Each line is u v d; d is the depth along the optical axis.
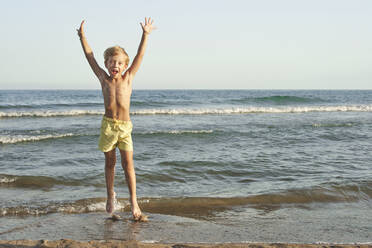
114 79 3.53
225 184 5.46
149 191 5.01
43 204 4.34
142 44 3.59
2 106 23.33
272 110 21.88
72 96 51.00
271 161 6.96
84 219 3.86
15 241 2.90
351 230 3.63
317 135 10.57
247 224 3.81
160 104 28.06
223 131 11.23
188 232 3.47
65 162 6.74
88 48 3.60
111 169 3.79
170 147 8.57
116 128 3.50
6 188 5.02
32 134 10.84
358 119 16.41
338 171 6.20
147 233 3.42
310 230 3.62
